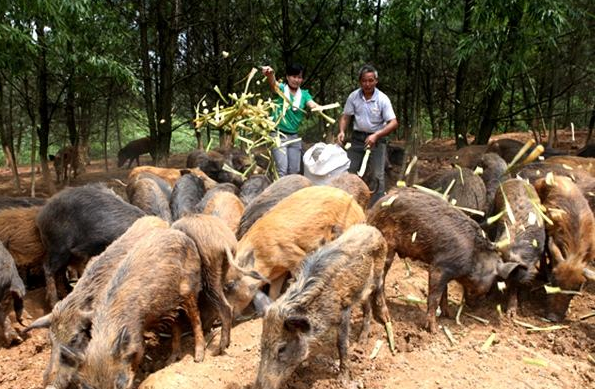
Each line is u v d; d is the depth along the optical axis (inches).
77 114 701.9
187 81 664.4
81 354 145.5
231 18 599.2
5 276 197.6
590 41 569.9
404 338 197.8
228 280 190.9
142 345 164.4
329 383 167.9
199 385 165.0
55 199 222.7
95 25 394.3
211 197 268.7
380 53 709.9
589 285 241.0
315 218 210.4
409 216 201.5
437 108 1015.6
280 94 286.0
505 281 218.1
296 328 145.2
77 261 226.4
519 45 383.6
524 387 167.0
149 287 165.6
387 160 468.4
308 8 608.1
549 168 297.3
